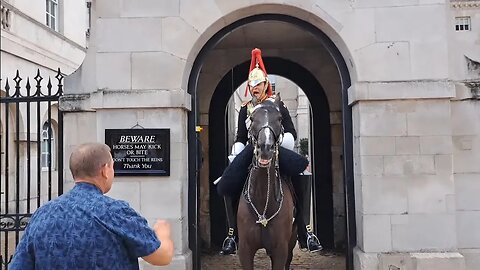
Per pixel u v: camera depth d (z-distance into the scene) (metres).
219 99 9.70
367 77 6.19
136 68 6.31
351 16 6.25
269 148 4.21
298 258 8.41
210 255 8.95
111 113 6.29
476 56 6.34
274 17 6.60
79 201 2.48
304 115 24.52
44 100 6.50
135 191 6.23
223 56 9.66
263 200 4.71
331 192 9.34
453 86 6.06
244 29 8.28
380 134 6.12
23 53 13.30
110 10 6.36
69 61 16.61
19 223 6.35
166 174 6.19
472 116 6.27
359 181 6.22
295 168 5.06
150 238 2.54
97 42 6.36
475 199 6.21
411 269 5.93
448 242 6.01
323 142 9.47
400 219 6.04
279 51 9.64
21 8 13.44
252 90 5.29
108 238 2.41
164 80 6.30
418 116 6.12
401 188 6.07
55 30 16.33
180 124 6.27
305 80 9.59
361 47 6.21
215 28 6.50
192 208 6.64
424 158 6.09
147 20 6.35
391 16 6.22
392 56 6.19
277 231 4.75
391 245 6.02
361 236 6.19
